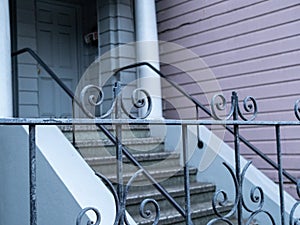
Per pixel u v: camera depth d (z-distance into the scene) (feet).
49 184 7.79
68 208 7.30
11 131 8.73
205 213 10.25
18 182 8.44
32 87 15.99
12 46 15.74
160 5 16.39
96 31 17.58
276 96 12.34
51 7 17.19
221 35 14.07
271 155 12.27
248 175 11.35
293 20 12.01
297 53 11.88
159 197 10.16
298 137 11.75
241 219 6.09
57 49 17.21
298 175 11.66
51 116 16.49
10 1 15.87
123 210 5.11
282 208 6.65
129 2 16.72
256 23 12.98
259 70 12.84
